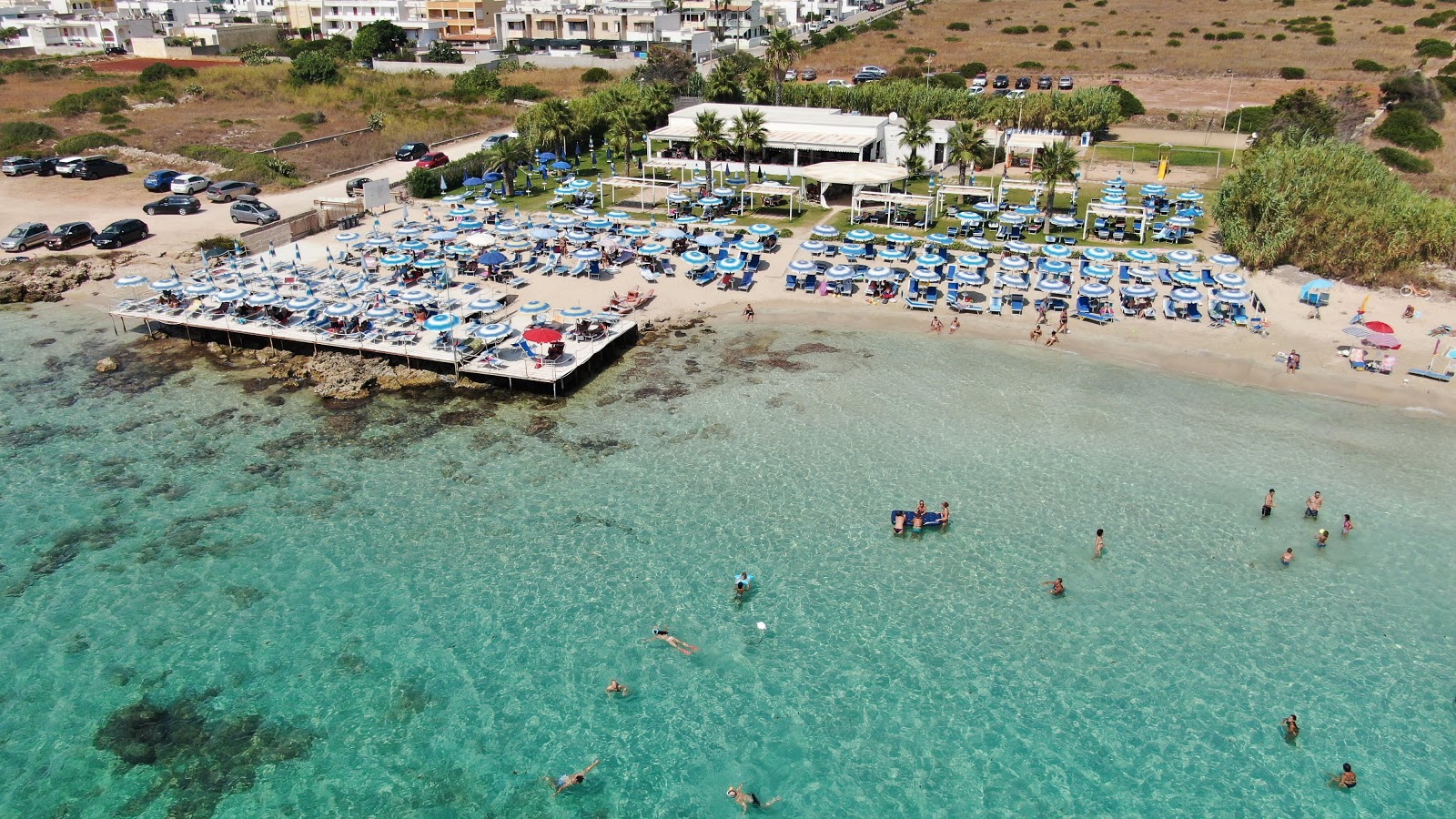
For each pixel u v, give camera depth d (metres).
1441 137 85.75
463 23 168.88
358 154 87.88
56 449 39.09
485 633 28.95
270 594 30.58
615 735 25.50
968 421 40.97
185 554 32.47
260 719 25.88
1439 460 37.56
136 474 37.28
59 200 71.81
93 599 30.28
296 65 126.75
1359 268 54.50
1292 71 122.94
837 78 135.50
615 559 32.31
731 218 62.94
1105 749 24.98
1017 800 23.58
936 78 123.56
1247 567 31.73
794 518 34.47
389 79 127.31
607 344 46.66
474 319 49.38
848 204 73.88
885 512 34.78
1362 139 87.06
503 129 103.12
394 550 32.75
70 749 24.83
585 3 175.88
